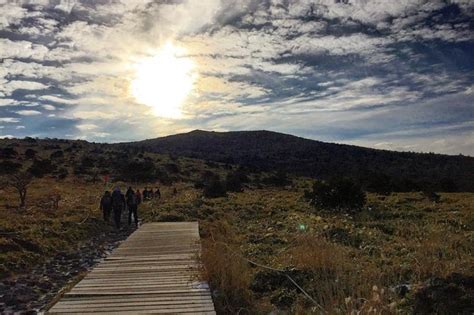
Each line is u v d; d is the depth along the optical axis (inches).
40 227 660.7
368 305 198.4
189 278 334.6
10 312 311.4
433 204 1000.2
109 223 874.1
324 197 954.1
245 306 290.7
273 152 6358.3
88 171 2583.7
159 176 2630.4
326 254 336.8
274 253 452.8
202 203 1179.3
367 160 5295.3
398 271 317.7
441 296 238.7
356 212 882.8
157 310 259.4
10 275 422.9
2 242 503.5
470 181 3444.9
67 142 3880.4
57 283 402.9
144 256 443.5
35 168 2303.2
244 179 2593.5
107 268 384.8
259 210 976.3
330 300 228.7
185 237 575.2
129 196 860.6
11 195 1459.2
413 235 515.8
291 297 295.0
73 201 1289.4
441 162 4675.2
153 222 786.8
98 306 268.2
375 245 462.3
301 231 561.9
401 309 239.5
